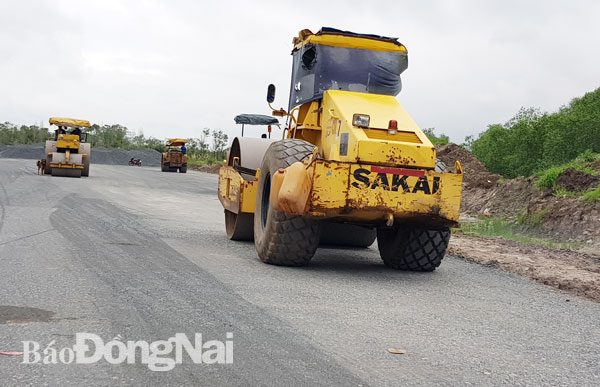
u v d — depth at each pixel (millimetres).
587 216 12805
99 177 29344
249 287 6312
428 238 8102
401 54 8891
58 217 11516
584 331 5570
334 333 4789
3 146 66375
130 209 14141
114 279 6215
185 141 45031
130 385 3434
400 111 8094
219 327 4703
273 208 7578
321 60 8648
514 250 10820
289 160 7699
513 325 5590
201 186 26891
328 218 7328
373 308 5797
